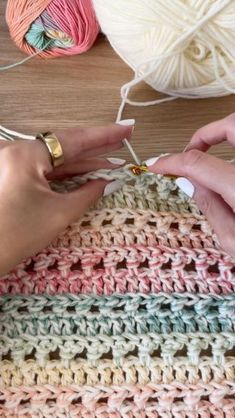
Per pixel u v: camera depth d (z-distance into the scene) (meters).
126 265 0.60
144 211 0.61
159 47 0.63
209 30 0.61
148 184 0.62
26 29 0.69
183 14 0.60
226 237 0.58
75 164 0.61
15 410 0.57
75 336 0.58
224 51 0.63
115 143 0.63
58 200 0.56
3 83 0.72
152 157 0.71
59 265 0.60
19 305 0.59
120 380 0.58
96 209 0.61
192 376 0.57
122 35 0.65
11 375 0.58
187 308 0.59
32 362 0.58
